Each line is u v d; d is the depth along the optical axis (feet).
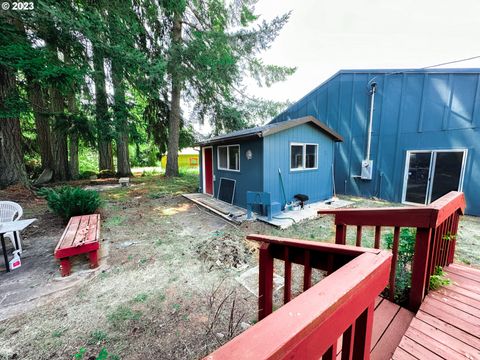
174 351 5.98
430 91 20.95
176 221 17.84
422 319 5.32
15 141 23.70
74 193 16.94
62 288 8.86
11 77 20.06
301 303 2.13
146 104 39.09
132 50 20.52
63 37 17.49
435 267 6.77
